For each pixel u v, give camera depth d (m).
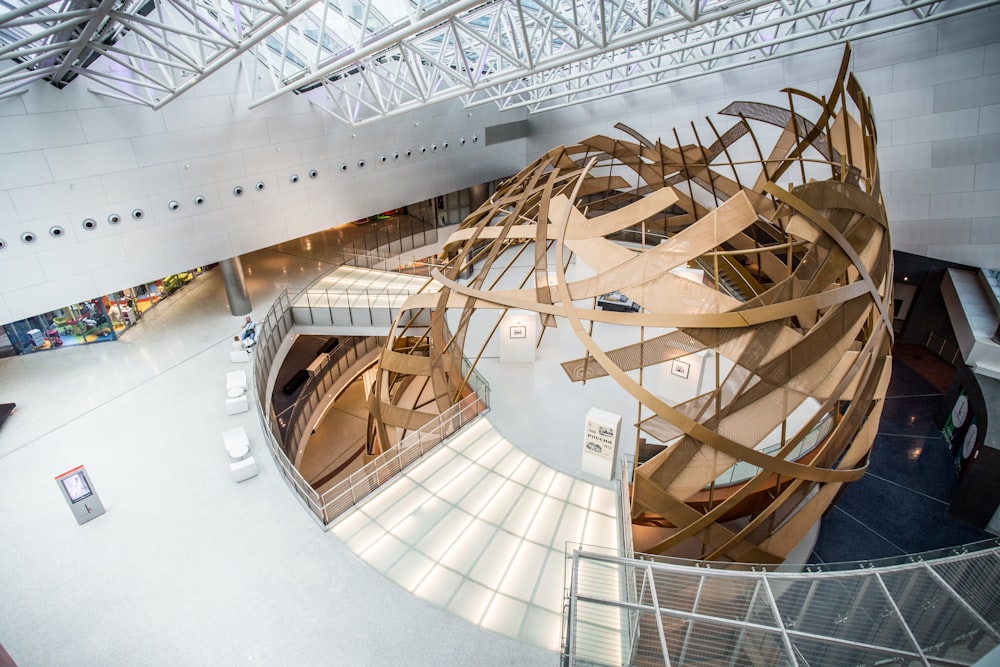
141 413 19.45
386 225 40.25
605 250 14.04
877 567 10.84
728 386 12.58
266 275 32.59
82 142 20.97
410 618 11.59
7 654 10.08
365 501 14.94
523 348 22.50
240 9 14.07
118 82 21.23
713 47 25.53
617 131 34.28
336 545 13.58
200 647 11.14
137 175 22.64
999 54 22.08
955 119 23.59
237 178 25.48
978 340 22.02
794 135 20.22
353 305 28.05
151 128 22.50
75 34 14.63
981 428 19.92
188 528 14.19
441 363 18.67
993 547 10.45
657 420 13.52
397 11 19.94
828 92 26.39
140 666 10.84
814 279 12.15
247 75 24.08
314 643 11.12
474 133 34.59
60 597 12.34
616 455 15.79
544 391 20.66
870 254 13.28
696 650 9.84
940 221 25.23
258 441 17.80
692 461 12.92
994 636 9.12
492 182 40.09
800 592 10.69
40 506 15.16
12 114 19.30
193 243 24.91
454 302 18.03
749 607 10.09
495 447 17.33
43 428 18.70
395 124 30.45
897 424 24.67
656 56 22.03
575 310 14.36
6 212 19.94
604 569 12.45
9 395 20.81
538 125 37.16
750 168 30.08
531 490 15.42
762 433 12.34
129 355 23.75
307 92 26.55
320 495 14.17
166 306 28.70
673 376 19.70
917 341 30.11
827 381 14.09
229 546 13.60
